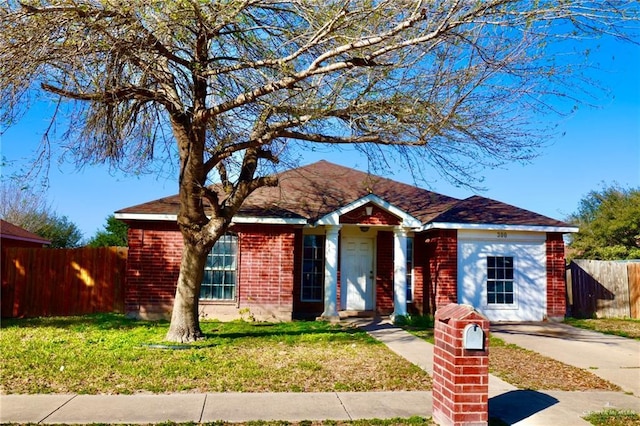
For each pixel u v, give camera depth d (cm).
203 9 883
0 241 1966
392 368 910
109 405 679
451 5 817
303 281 1742
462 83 959
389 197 1841
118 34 871
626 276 1816
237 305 1544
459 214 1653
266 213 1545
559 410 691
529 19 786
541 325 1558
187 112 1127
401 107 986
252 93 984
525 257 1648
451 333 614
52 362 907
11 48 802
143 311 1517
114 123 1086
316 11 887
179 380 806
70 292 1670
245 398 720
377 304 1728
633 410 695
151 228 1538
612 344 1220
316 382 812
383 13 846
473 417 596
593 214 3647
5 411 648
